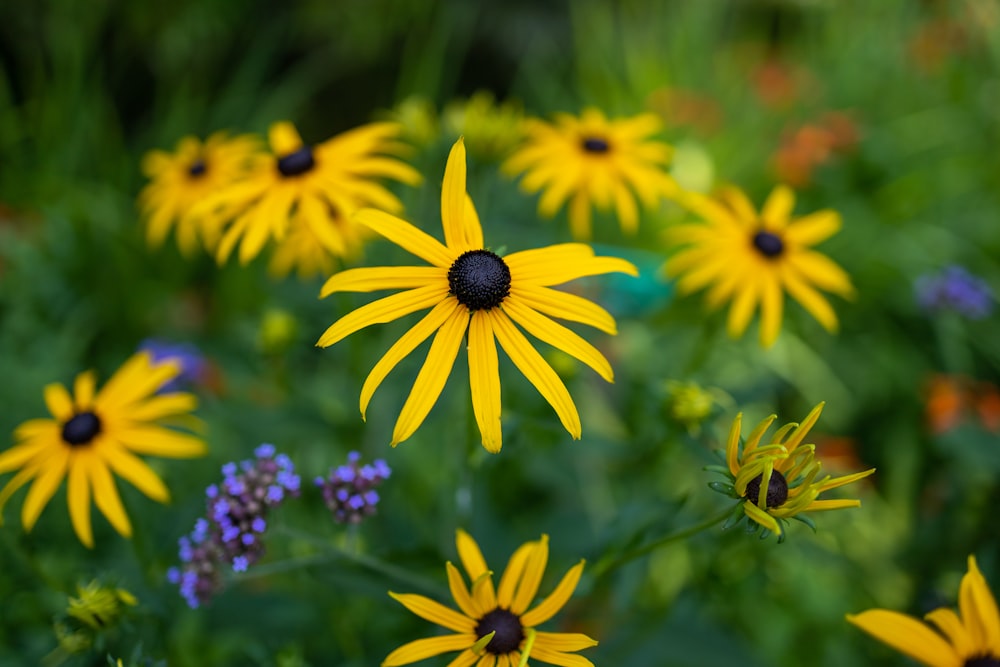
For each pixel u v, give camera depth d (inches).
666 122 35.2
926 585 19.4
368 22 42.8
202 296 30.9
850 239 31.3
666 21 45.0
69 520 19.0
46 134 33.8
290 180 16.9
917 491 23.7
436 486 20.8
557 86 41.9
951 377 23.5
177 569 15.4
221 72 41.9
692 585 18.1
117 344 29.6
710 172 33.7
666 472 20.4
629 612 18.4
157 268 31.3
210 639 18.3
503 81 44.8
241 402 19.7
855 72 40.3
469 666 13.6
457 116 19.7
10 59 38.7
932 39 39.2
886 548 21.1
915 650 13.9
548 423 15.8
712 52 42.8
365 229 17.2
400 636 15.8
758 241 19.0
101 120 36.7
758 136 37.1
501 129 18.8
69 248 29.9
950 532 20.0
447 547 18.5
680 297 24.1
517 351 14.1
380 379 13.8
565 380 19.0
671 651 17.9
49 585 15.9
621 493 20.4
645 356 23.4
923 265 31.2
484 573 13.7
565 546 19.1
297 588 18.5
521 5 44.8
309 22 42.7
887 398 27.2
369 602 17.9
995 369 27.4
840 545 20.5
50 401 16.4
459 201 14.6
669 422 17.0
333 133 43.1
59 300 28.4
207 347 21.8
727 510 13.8
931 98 39.6
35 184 32.8
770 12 46.9
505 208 23.6
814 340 28.5
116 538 19.0
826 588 20.0
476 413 13.8
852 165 32.6
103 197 32.6
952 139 36.7
